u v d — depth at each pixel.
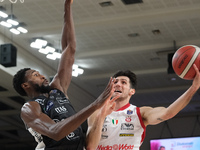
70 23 4.37
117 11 8.75
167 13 8.82
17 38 9.84
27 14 8.81
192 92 3.67
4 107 12.22
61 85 3.98
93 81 13.01
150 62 11.68
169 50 10.66
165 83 13.47
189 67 3.74
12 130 14.32
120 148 4.11
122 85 4.29
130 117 4.18
